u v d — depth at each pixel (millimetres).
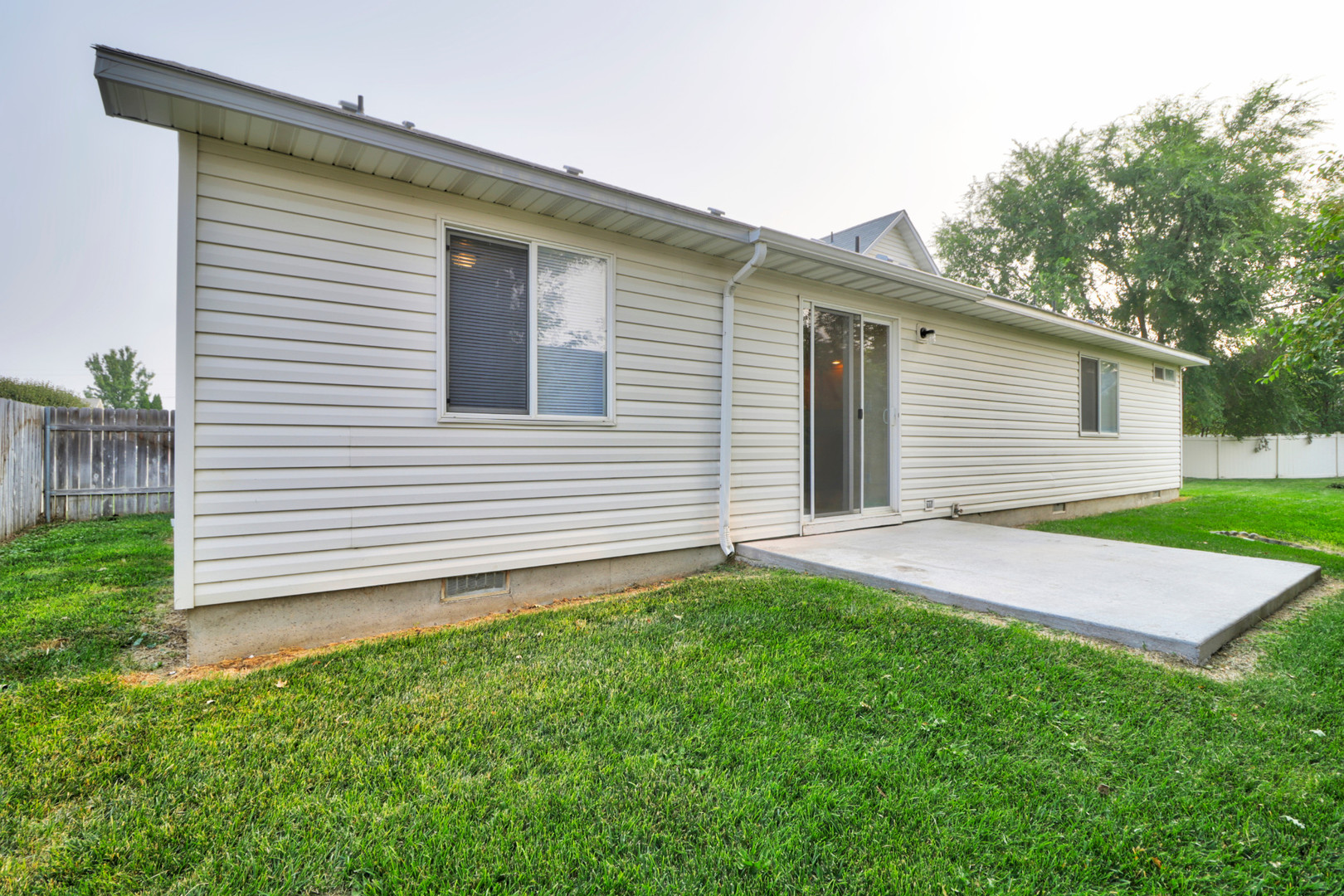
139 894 1539
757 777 2020
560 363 4484
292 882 1574
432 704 2576
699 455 5273
